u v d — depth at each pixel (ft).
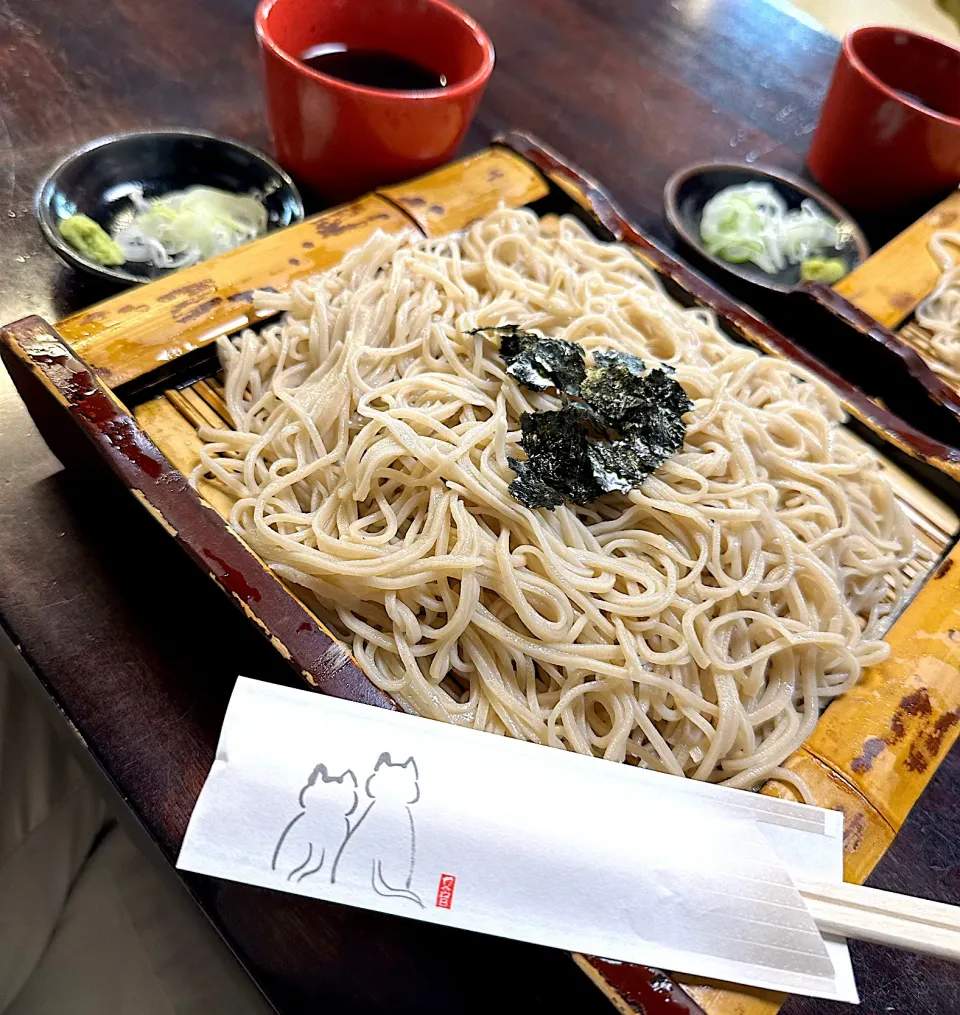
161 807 0.71
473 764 0.64
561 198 1.13
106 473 0.75
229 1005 0.95
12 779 1.02
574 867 0.61
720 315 1.04
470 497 0.79
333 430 0.84
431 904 0.59
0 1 1.34
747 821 0.67
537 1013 0.69
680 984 0.60
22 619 0.77
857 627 0.82
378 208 1.03
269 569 0.71
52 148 1.18
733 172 1.34
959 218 1.28
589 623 0.78
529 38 1.59
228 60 1.38
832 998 0.62
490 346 0.90
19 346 0.75
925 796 0.82
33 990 0.92
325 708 0.63
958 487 0.96
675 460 0.85
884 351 1.07
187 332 0.85
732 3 1.80
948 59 1.36
